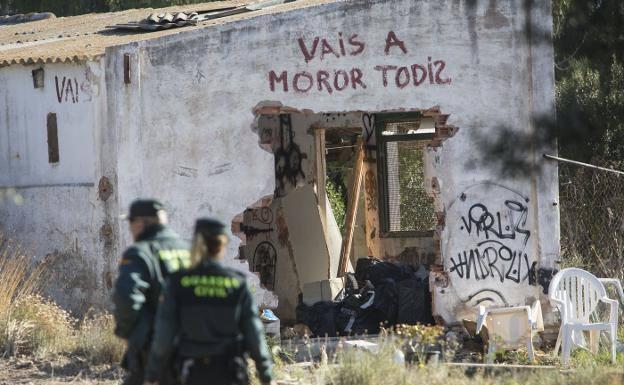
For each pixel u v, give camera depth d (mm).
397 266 44188
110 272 41250
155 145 40344
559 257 40375
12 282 39125
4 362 35000
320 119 51625
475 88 40438
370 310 41406
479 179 40438
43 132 44156
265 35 40219
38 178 44469
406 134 51312
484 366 33312
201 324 19219
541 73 40219
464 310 40438
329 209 52750
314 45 40375
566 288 37812
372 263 45438
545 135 39969
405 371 30359
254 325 19766
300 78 40375
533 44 40188
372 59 40438
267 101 40281
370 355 31188
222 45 40188
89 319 40750
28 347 36469
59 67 43219
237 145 40281
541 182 40188
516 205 40312
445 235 40562
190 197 40281
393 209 51906
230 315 19406
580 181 45938
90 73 41719
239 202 40250
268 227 48406
